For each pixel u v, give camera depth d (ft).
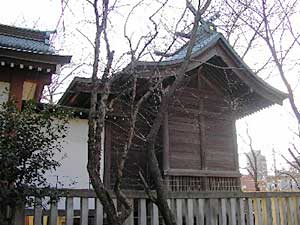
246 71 32.68
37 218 15.19
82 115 29.96
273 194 21.80
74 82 25.40
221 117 34.99
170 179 30.25
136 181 29.58
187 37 17.52
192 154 32.14
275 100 33.81
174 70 23.34
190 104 33.37
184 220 18.78
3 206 14.19
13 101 16.26
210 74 35.12
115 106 25.90
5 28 29.58
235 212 20.21
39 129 15.58
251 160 56.08
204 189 31.58
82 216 16.33
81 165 29.60
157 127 12.90
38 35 30.32
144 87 20.04
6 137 14.38
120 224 11.66
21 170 14.44
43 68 26.23
